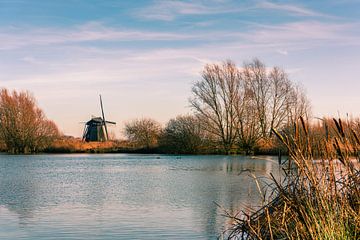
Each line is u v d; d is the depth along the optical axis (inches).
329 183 231.5
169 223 585.9
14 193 909.8
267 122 2121.1
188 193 891.4
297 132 233.8
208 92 2228.1
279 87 2085.4
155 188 985.5
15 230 553.0
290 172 248.5
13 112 2564.0
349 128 238.4
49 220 614.5
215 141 2340.1
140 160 2062.0
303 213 231.8
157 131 2664.9
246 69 2178.9
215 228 549.3
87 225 578.2
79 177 1273.4
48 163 1893.5
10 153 2605.8
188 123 2374.5
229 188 967.6
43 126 2647.6
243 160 1959.9
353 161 237.1
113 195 871.1
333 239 217.0
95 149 2726.4
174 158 2153.1
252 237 277.4
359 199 231.3
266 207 283.0
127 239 503.2
